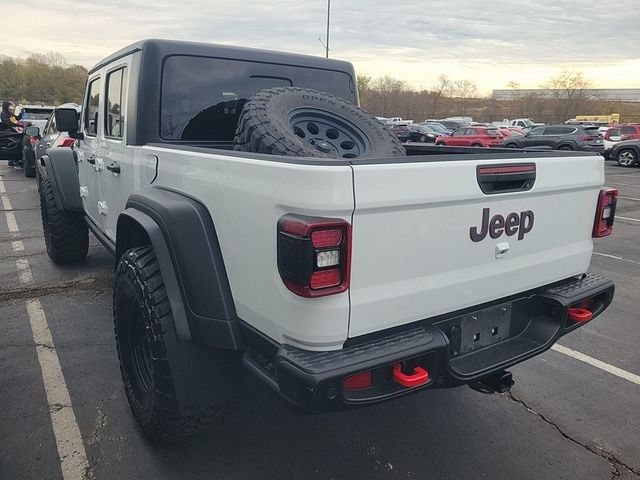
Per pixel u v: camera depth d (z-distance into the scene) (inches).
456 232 88.8
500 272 97.9
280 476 104.2
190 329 94.5
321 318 76.0
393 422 124.0
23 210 353.7
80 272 220.5
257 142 102.4
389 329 85.0
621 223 383.6
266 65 147.3
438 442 117.0
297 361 76.0
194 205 95.9
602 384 145.2
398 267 82.5
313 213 73.4
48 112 696.4
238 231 86.6
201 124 135.6
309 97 122.3
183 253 93.0
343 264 75.5
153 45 126.6
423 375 83.6
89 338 160.4
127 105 130.6
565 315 106.0
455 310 93.0
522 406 132.9
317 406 74.6
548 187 101.7
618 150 856.3
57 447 109.9
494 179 91.0
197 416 101.1
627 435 122.0
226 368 99.7
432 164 82.0
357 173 74.0
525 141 984.9
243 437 115.8
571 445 117.7
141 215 105.2
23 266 227.9
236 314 91.3
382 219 78.7
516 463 111.0
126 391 116.5
